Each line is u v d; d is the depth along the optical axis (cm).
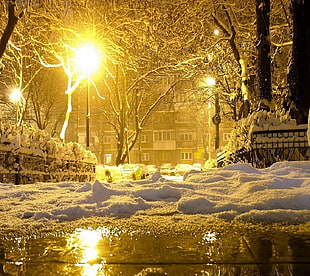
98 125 6644
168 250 293
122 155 3136
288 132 969
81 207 470
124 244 318
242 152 1172
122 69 2967
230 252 283
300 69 1073
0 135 1012
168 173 5222
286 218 407
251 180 564
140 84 3456
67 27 2331
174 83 3397
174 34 2131
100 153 6719
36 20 2303
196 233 357
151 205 491
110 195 526
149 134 6962
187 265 251
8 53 3162
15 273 240
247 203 460
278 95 1952
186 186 571
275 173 648
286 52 2355
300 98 1062
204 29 2173
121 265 254
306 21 1088
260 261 257
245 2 2202
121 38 2367
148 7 2033
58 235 361
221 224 396
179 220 421
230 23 1973
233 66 2389
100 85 4703
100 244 320
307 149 952
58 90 4219
